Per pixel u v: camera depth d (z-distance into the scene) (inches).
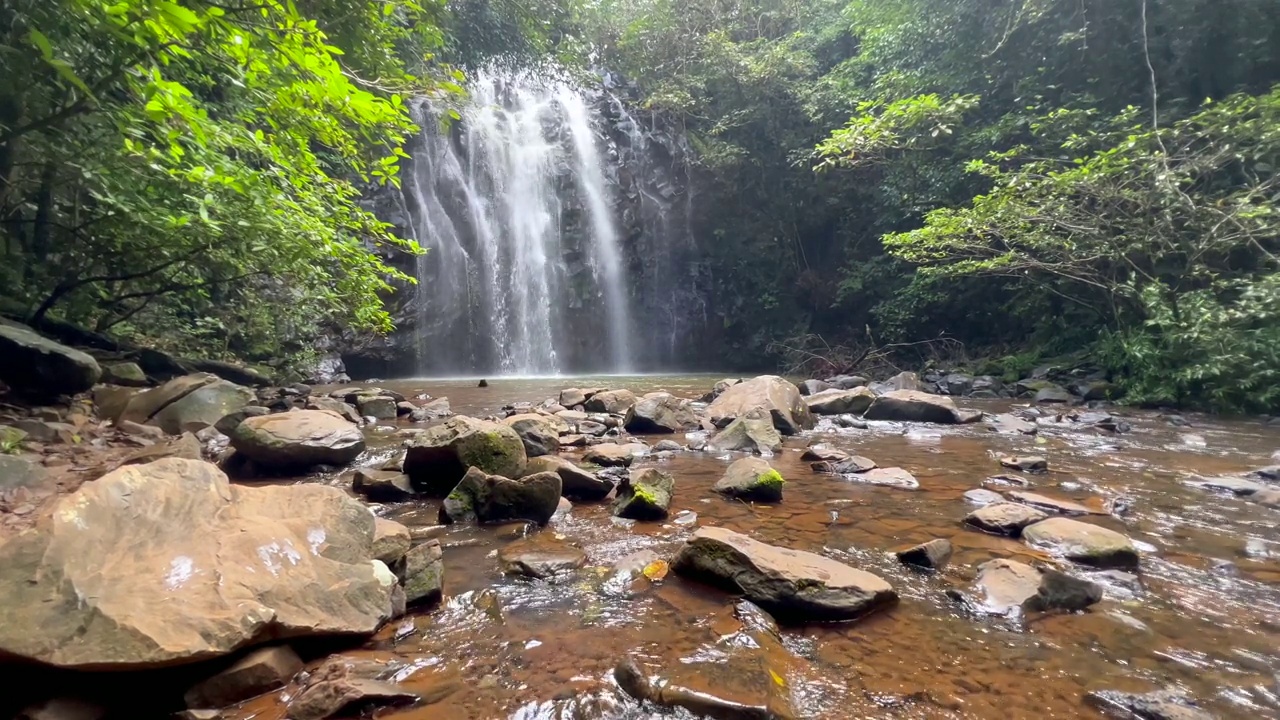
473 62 617.3
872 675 72.2
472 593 95.7
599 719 63.6
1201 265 333.1
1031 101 490.6
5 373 200.4
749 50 781.9
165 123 188.2
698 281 832.9
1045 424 279.3
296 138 235.3
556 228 759.1
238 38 140.5
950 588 97.0
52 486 136.6
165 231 228.2
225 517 86.1
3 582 65.6
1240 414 299.4
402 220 628.1
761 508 143.2
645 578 100.7
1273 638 81.4
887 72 601.0
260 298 377.4
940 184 537.0
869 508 143.0
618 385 498.0
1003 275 475.5
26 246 271.7
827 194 708.7
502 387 474.3
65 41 180.5
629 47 809.5
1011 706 66.2
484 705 66.1
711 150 746.2
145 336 346.0
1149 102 427.8
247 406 233.6
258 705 65.9
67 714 60.4
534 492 131.7
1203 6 401.1
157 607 67.6
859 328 687.7
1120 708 65.6
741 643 78.7
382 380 571.2
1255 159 325.1
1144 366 342.6
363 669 71.4
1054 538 115.1
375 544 99.3
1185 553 113.6
